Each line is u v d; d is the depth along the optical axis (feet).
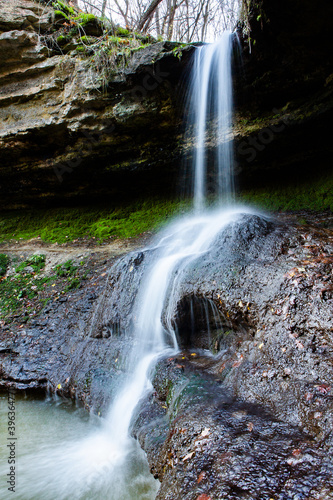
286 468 5.25
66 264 21.33
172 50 18.01
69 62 21.12
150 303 13.04
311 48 15.24
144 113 20.15
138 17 31.94
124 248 22.29
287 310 8.57
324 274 9.07
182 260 12.62
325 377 6.89
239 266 10.56
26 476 8.66
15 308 18.70
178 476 5.97
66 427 11.37
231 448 5.94
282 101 18.10
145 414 9.41
